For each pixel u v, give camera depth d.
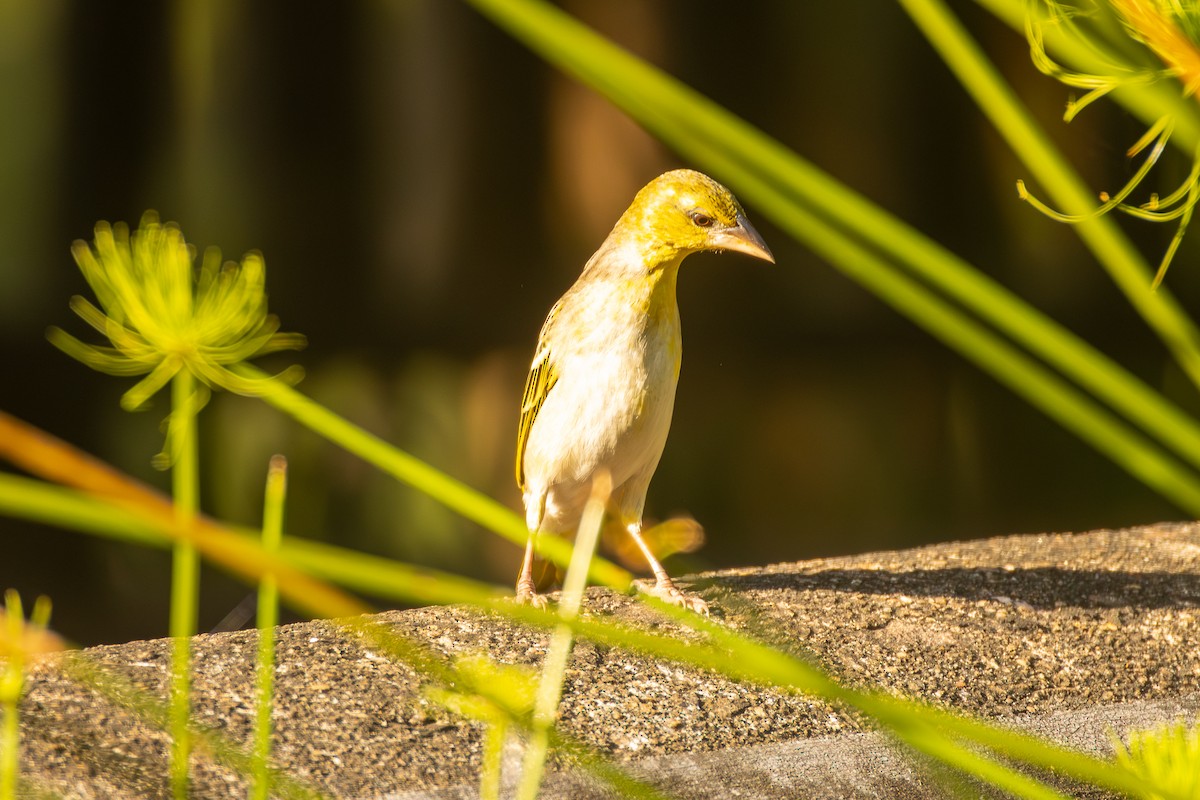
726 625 7.09
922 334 25.22
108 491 2.10
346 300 23.92
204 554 2.10
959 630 7.23
